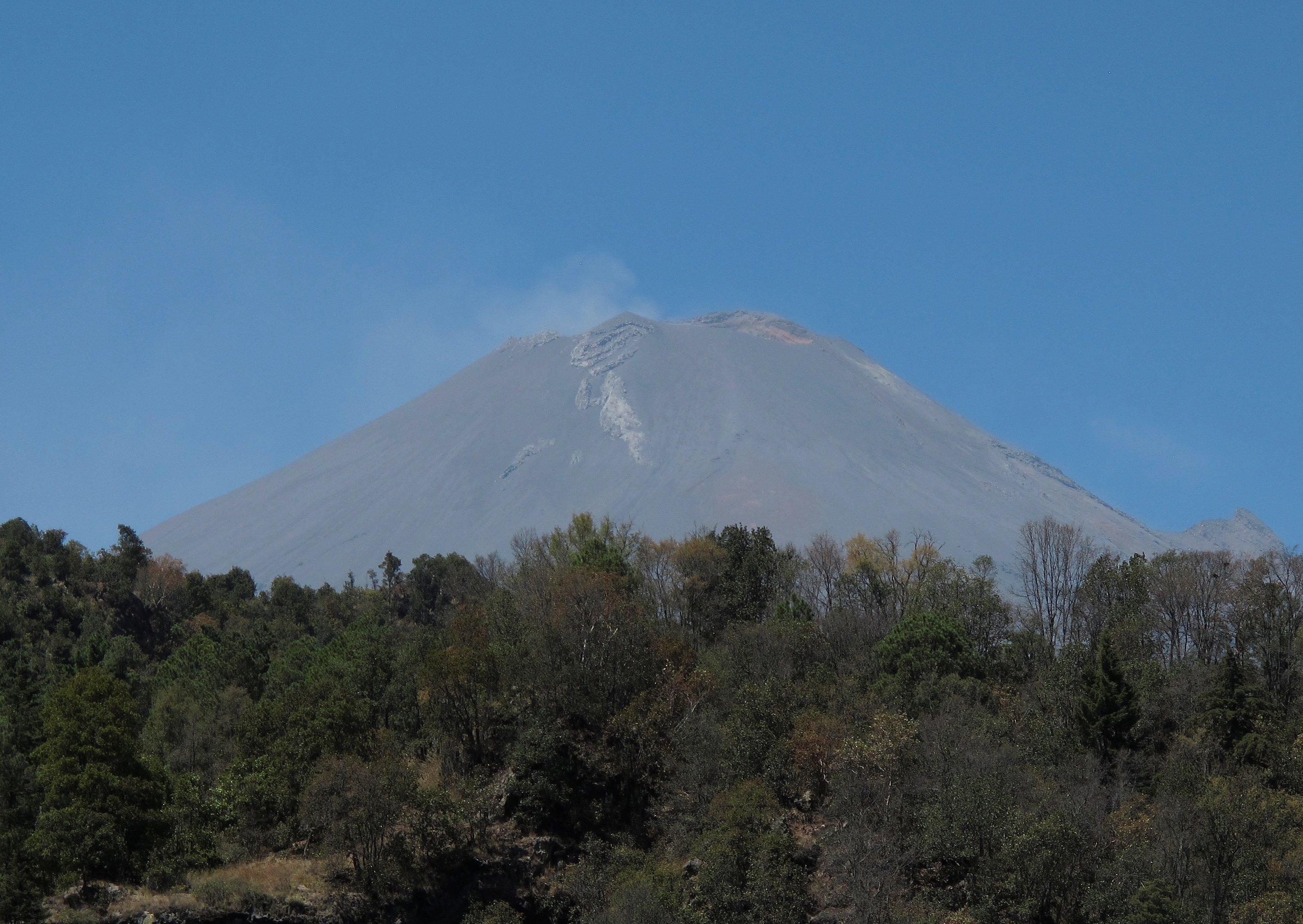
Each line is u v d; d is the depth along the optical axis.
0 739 127.12
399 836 124.56
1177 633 161.25
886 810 119.44
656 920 111.75
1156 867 105.69
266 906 114.31
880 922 107.44
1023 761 126.38
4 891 102.50
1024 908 107.31
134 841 114.62
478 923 122.19
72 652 192.50
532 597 177.12
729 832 120.38
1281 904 98.88
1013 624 177.62
